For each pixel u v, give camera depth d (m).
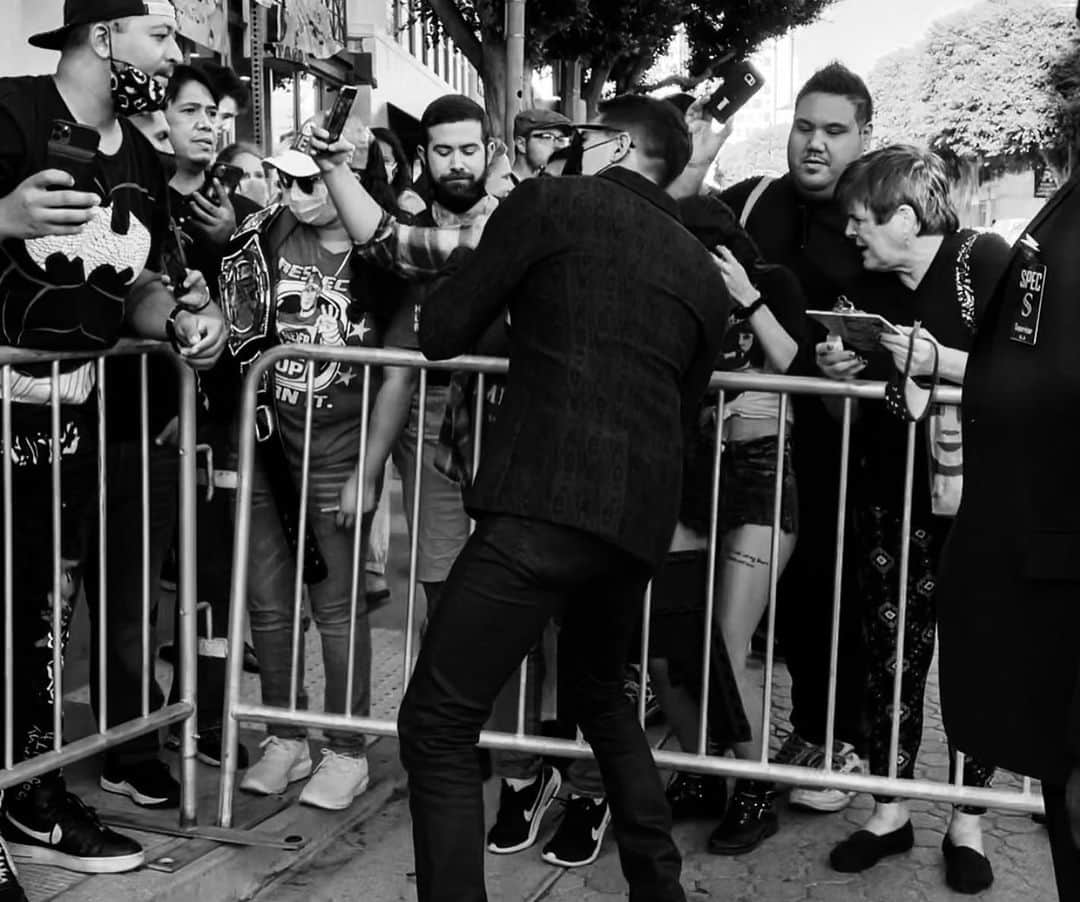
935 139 35.50
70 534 3.16
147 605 3.31
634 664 3.46
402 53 17.19
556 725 3.78
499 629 2.54
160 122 4.09
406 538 7.37
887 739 3.43
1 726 3.03
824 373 3.29
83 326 2.93
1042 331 2.06
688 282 2.64
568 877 3.36
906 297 3.38
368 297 3.61
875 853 3.45
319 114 3.60
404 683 3.43
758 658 5.08
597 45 15.52
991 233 3.30
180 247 3.10
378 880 3.30
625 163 2.80
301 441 3.62
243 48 8.38
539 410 2.53
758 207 3.92
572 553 2.52
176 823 3.36
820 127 3.67
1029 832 3.69
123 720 3.54
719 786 3.72
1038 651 2.10
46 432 2.98
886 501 3.38
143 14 2.84
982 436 2.17
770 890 3.31
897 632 3.32
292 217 3.62
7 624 2.93
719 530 3.56
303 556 3.45
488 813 3.72
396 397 3.53
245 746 3.92
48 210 2.60
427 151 4.02
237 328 3.58
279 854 3.33
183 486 3.31
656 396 2.59
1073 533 2.04
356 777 3.63
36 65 6.07
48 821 3.06
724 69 3.40
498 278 2.57
